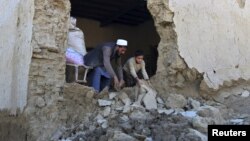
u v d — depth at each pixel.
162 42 6.29
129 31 11.94
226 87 6.41
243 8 6.94
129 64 6.61
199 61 6.19
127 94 6.09
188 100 5.95
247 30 6.92
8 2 6.42
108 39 11.66
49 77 5.64
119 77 6.73
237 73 6.59
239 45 6.75
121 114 5.51
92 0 10.03
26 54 5.66
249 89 6.58
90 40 11.43
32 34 5.59
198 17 6.34
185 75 6.10
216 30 6.51
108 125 5.28
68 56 6.20
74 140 5.12
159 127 4.88
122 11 10.64
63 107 5.68
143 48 11.63
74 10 10.79
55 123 5.56
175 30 6.09
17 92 5.77
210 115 5.38
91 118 5.65
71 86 5.76
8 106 5.99
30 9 5.74
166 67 6.19
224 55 6.50
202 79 6.15
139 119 5.24
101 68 6.43
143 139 4.69
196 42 6.24
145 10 10.55
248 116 5.70
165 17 6.11
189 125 5.03
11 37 6.18
